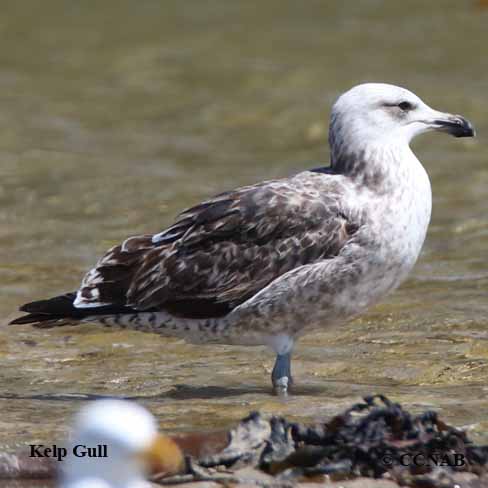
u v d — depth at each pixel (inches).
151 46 1338.6
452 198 816.3
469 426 420.8
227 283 478.0
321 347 542.6
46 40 1391.5
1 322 589.6
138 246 492.1
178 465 376.5
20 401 468.1
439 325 567.8
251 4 1534.2
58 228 783.1
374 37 1317.7
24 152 985.5
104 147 1004.6
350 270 474.0
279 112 1072.8
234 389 484.7
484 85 1102.4
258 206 478.9
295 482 379.2
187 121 1074.7
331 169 498.6
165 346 550.9
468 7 1429.6
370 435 394.0
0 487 379.2
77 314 487.5
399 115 492.1
